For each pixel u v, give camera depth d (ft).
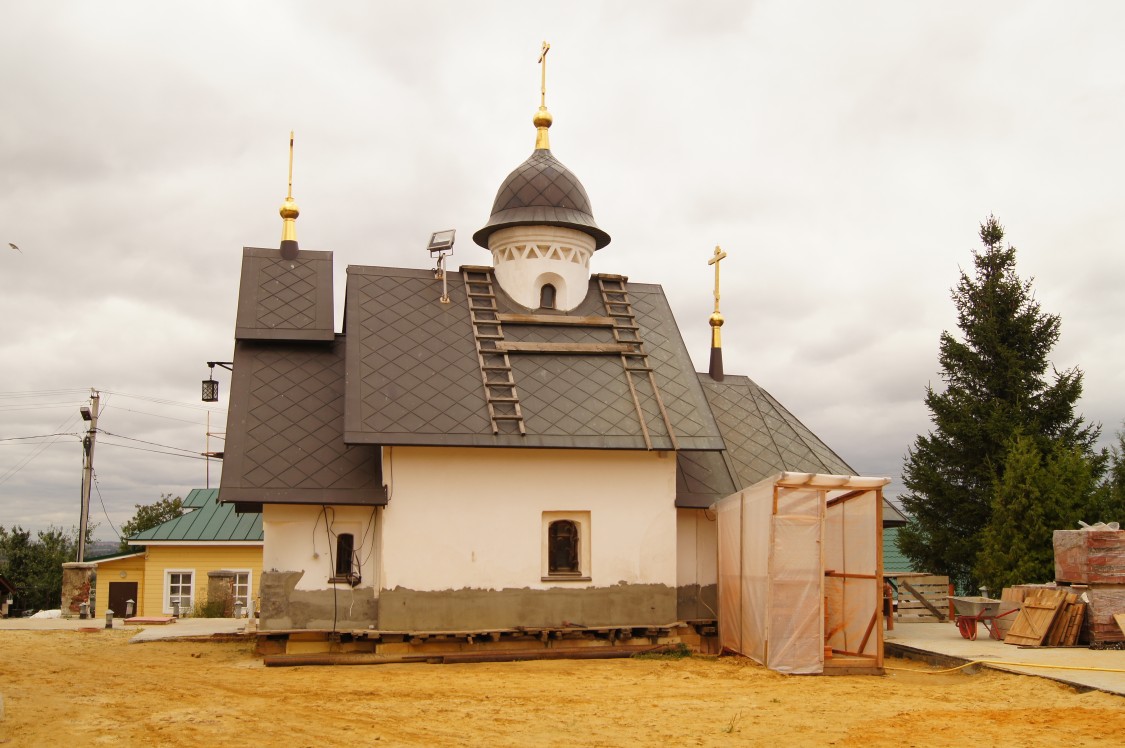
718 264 102.99
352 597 73.20
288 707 50.47
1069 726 45.01
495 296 87.66
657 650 73.77
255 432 75.36
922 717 48.08
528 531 75.51
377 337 80.59
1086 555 69.10
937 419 119.44
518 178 92.17
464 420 74.84
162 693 54.65
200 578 131.54
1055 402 115.75
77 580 123.54
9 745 41.29
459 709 50.65
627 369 83.10
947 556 116.98
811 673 63.72
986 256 123.65
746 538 71.31
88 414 153.38
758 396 98.48
